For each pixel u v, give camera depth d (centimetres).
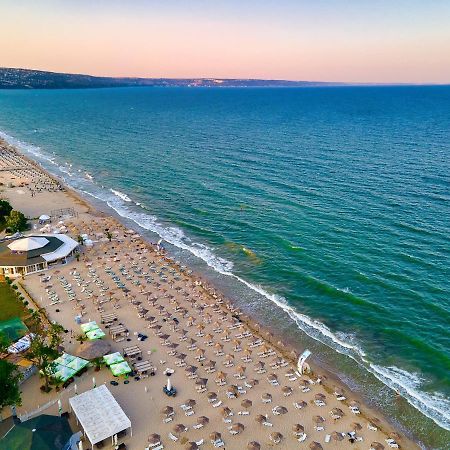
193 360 4384
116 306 5297
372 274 5978
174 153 14125
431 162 11700
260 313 5272
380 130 17925
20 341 4412
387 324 4962
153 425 3550
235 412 3722
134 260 6544
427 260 6272
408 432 3588
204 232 7738
